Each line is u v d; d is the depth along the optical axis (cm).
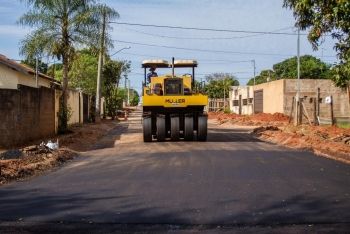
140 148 2091
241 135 2814
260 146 2127
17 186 1205
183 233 788
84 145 2294
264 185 1187
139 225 837
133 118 6172
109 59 5359
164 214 908
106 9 2778
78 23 2714
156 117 2431
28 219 877
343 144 2053
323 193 1090
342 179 1268
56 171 1457
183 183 1219
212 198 1041
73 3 2739
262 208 950
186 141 2411
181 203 997
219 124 4475
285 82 4822
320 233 781
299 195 1070
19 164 1466
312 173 1364
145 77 2608
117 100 6675
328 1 1430
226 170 1424
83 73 5559
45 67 4762
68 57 2781
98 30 2786
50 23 2728
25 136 2120
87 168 1510
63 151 1823
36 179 1310
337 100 4744
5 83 3216
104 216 897
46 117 2516
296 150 1956
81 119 4172
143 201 1017
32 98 2230
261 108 5603
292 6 1582
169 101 2341
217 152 1884
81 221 863
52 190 1148
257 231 795
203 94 2356
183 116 2433
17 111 2027
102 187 1177
